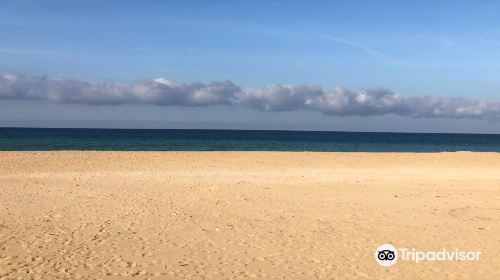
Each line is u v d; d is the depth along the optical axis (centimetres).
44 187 1458
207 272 694
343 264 744
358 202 1284
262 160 2519
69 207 1146
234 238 886
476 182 1756
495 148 5728
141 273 685
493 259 785
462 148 5544
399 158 2752
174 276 676
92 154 2625
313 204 1245
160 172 1947
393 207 1218
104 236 882
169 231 930
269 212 1130
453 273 713
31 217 1025
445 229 984
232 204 1223
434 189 1549
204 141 5931
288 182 1678
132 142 5256
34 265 708
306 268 720
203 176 1825
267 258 766
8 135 7106
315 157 2712
